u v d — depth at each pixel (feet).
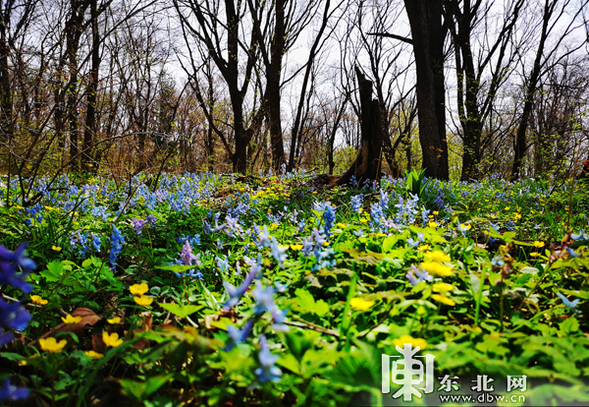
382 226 11.86
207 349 4.58
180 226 16.26
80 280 9.25
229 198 22.34
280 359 4.66
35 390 5.32
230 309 7.13
